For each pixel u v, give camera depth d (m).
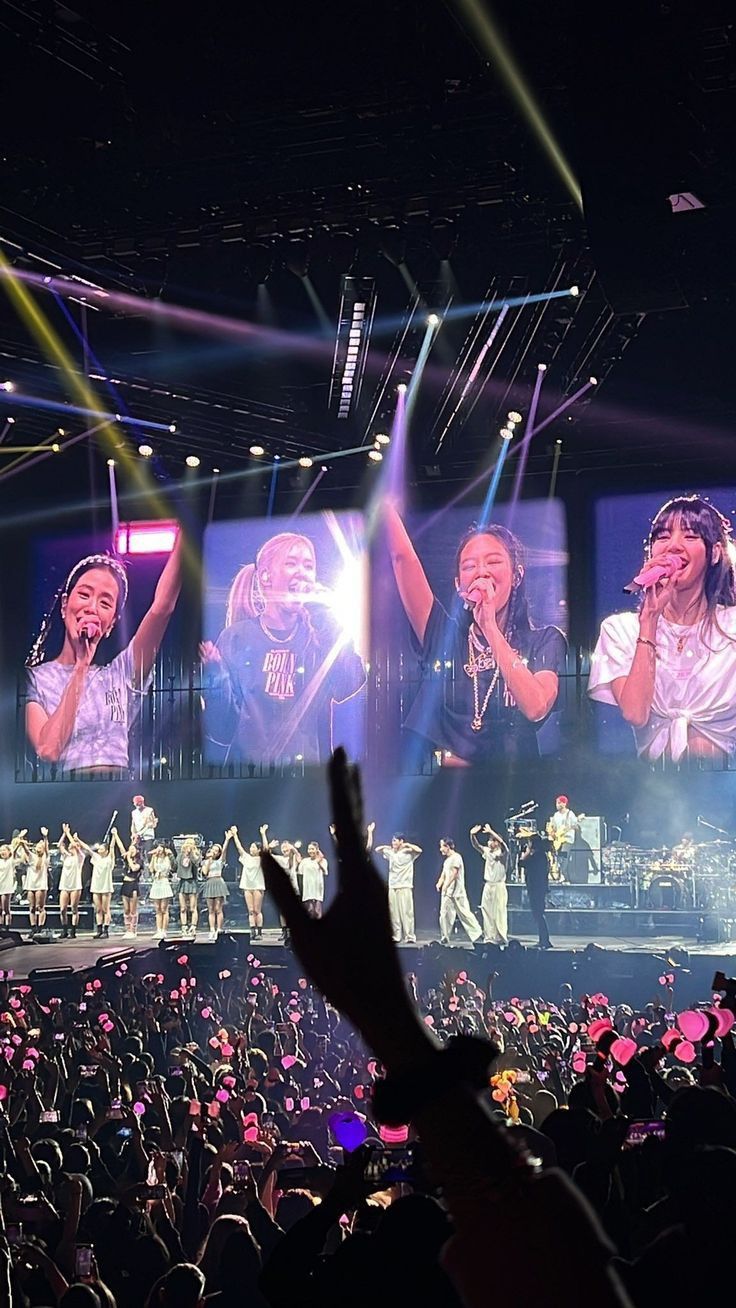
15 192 16.97
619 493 25.36
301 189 16.73
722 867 22.66
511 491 25.97
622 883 23.41
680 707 24.58
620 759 24.94
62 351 21.11
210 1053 13.38
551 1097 7.47
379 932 1.06
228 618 27.41
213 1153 7.04
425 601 26.41
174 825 28.05
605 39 12.02
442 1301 1.89
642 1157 3.56
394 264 18.25
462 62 14.79
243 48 15.32
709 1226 1.95
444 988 15.89
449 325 20.70
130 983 17.03
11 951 22.08
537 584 25.75
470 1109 1.02
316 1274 1.94
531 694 25.56
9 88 15.65
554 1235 0.99
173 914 26.86
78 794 28.08
